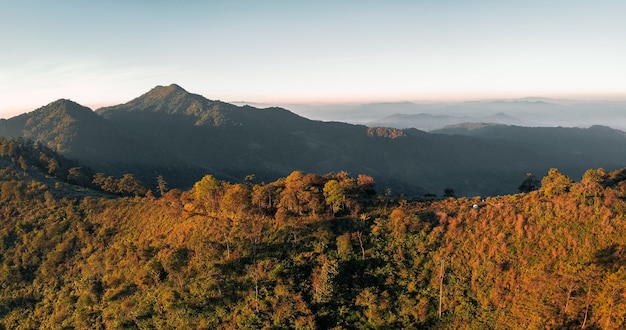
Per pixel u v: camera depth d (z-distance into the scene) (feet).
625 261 174.19
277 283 192.85
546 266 185.98
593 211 202.90
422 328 174.19
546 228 203.92
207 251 214.28
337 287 188.55
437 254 206.90
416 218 226.99
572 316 163.73
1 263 270.46
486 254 200.95
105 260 250.57
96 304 214.69
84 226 290.76
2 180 374.22
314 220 236.84
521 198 246.47
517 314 171.22
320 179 280.72
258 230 230.48
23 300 241.96
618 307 159.02
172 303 190.19
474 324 172.86
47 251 274.98
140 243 258.37
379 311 178.50
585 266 180.04
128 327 188.65
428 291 189.47
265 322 176.55
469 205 248.11
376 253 210.18
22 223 302.86
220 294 192.13
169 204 297.12
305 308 179.01
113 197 364.38
